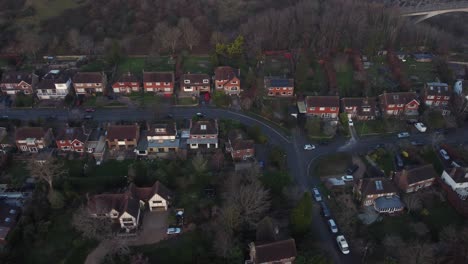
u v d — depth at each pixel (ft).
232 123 434.30
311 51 555.69
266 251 278.67
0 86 468.75
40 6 631.97
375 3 649.20
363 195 338.54
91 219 305.73
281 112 455.22
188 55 564.30
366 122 447.83
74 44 560.61
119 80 478.59
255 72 520.01
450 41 597.52
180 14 628.28
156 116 441.68
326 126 430.61
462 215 332.19
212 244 299.38
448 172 354.74
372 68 536.83
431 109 450.71
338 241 309.63
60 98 473.26
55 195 323.57
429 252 282.97
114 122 433.07
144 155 394.93
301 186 363.56
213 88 493.36
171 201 334.24
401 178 352.08
